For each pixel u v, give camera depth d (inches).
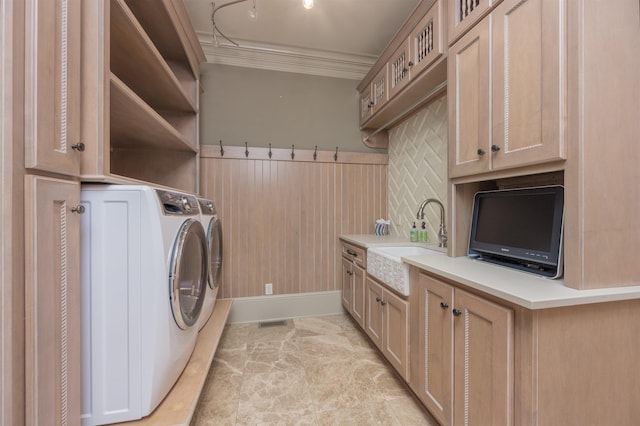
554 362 33.9
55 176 35.6
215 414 59.0
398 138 111.4
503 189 61.2
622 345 36.7
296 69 112.9
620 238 37.7
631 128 38.1
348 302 105.2
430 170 91.4
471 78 53.4
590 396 35.4
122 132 72.6
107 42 42.5
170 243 49.0
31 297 31.5
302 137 114.0
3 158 29.3
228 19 89.7
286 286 111.0
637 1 38.2
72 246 38.2
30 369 31.5
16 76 30.1
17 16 30.2
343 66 115.0
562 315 34.3
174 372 50.8
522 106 42.7
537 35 40.4
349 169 116.7
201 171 103.5
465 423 43.9
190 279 59.7
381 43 103.0
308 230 113.0
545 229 45.9
